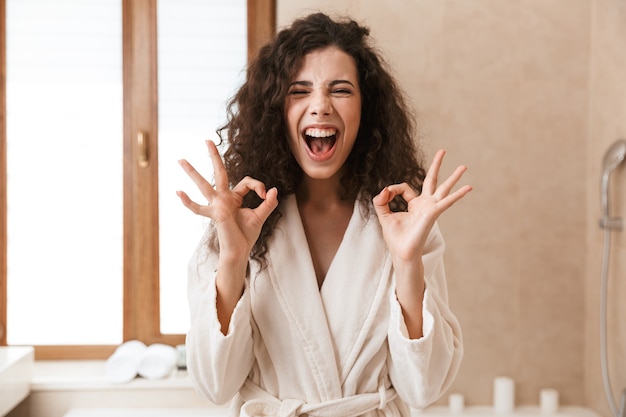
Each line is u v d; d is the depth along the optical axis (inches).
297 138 43.4
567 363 93.7
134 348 91.1
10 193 96.4
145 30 94.8
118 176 96.9
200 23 95.2
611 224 83.0
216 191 40.3
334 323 44.3
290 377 44.4
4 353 85.1
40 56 95.7
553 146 92.2
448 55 90.9
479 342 93.2
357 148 47.2
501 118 91.7
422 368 40.1
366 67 45.9
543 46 91.4
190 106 96.0
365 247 45.3
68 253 97.1
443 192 39.9
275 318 44.3
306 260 45.0
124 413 87.0
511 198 92.4
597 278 90.4
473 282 92.8
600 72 89.3
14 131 96.2
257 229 40.7
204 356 41.0
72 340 97.5
